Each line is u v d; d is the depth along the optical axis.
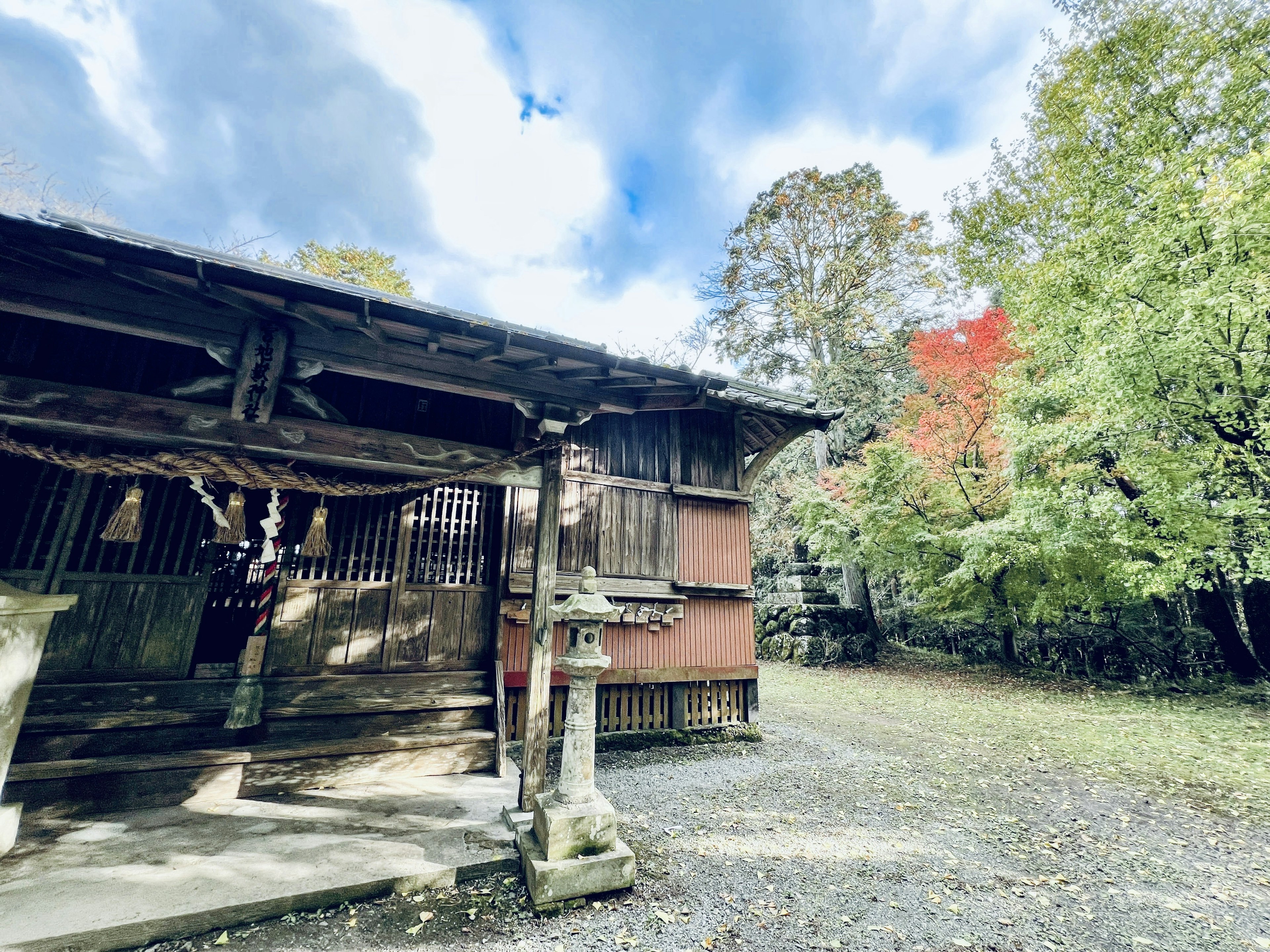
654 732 6.39
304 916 2.79
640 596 6.44
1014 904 3.16
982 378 12.27
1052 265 10.41
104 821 3.57
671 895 3.13
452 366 3.84
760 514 19.05
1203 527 7.86
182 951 2.50
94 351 3.97
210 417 3.32
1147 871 3.61
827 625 14.99
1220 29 9.42
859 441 18.11
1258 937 2.89
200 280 2.79
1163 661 11.29
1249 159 6.75
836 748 6.62
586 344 4.68
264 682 4.42
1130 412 7.84
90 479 4.27
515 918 2.85
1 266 2.78
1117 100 10.70
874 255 19.20
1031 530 9.91
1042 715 8.65
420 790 4.34
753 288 21.28
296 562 4.80
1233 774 5.74
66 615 4.04
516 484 4.18
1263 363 6.96
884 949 2.69
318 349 3.48
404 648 5.05
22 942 2.33
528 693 3.96
